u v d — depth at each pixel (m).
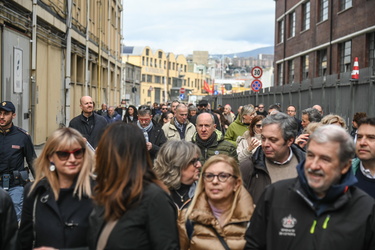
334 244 2.92
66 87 20.58
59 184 3.78
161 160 4.56
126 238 2.96
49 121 18.62
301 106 20.86
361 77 13.45
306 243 2.98
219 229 3.77
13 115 6.87
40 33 16.70
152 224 2.98
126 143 3.07
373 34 20.86
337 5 24.56
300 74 31.86
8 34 12.66
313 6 28.83
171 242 2.99
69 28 20.22
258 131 7.12
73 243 3.64
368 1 20.84
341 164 2.96
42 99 17.44
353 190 3.06
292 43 33.50
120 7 41.88
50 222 3.65
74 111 23.88
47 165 3.78
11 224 3.63
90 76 28.48
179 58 122.62
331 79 16.55
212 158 3.91
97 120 9.41
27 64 14.74
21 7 13.66
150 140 8.99
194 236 3.82
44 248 3.47
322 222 2.98
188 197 4.57
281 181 3.24
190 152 4.53
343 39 23.77
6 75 12.58
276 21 38.16
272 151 4.72
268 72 70.38
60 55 20.36
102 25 32.03
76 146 3.73
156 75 108.62
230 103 43.00
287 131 4.69
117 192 2.98
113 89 38.94
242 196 3.89
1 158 6.72
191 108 14.90
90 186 3.74
